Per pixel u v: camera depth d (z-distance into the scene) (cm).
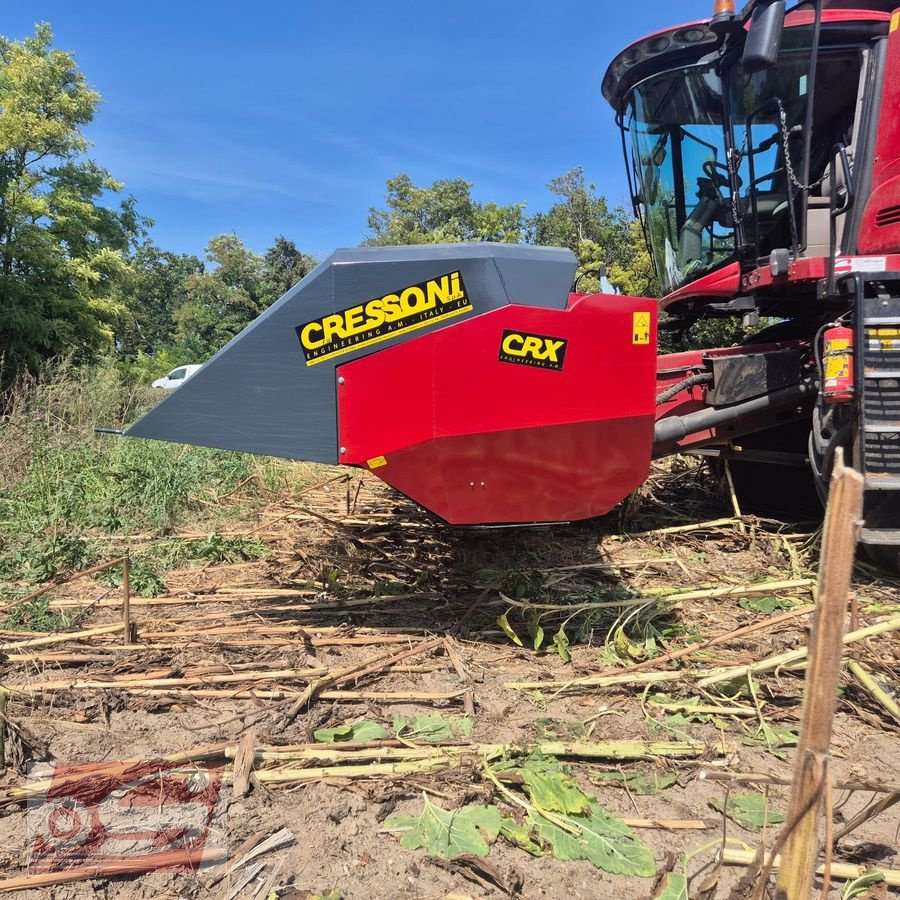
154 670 288
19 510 507
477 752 229
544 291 288
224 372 291
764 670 277
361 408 290
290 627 333
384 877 181
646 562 421
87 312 1289
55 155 1356
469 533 454
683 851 190
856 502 101
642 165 505
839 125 434
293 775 217
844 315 384
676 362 467
